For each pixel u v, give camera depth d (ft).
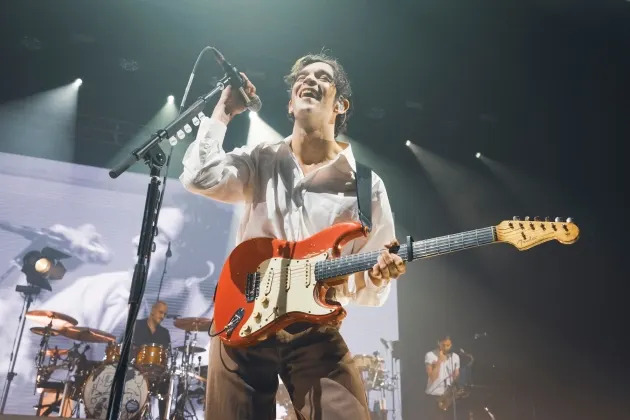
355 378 8.07
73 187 28.07
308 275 8.05
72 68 29.12
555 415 30.63
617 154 32.96
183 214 28.48
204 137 9.48
